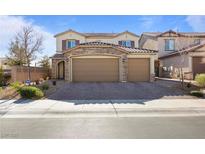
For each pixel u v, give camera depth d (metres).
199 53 25.06
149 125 8.37
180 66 27.25
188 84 18.44
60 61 29.52
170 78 29.88
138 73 24.17
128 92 16.62
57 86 19.67
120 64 23.59
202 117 9.76
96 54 23.52
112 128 7.98
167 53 33.12
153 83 21.98
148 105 12.23
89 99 14.20
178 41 33.34
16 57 35.34
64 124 8.59
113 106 12.00
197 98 14.44
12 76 22.91
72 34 32.69
